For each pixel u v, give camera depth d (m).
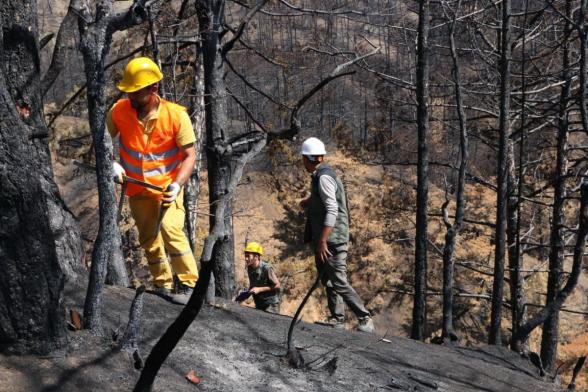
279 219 23.38
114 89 10.62
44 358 3.08
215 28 7.51
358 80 29.55
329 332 5.43
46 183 4.74
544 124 16.77
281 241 22.56
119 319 3.88
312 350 4.59
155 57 8.26
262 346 4.33
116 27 3.27
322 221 5.72
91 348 3.30
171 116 4.14
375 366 4.69
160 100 4.17
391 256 22.36
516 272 15.96
